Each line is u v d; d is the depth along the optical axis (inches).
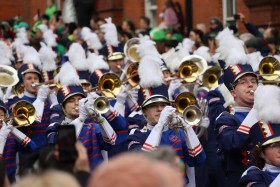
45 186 149.8
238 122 379.6
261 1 845.2
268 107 323.9
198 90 541.6
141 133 366.9
